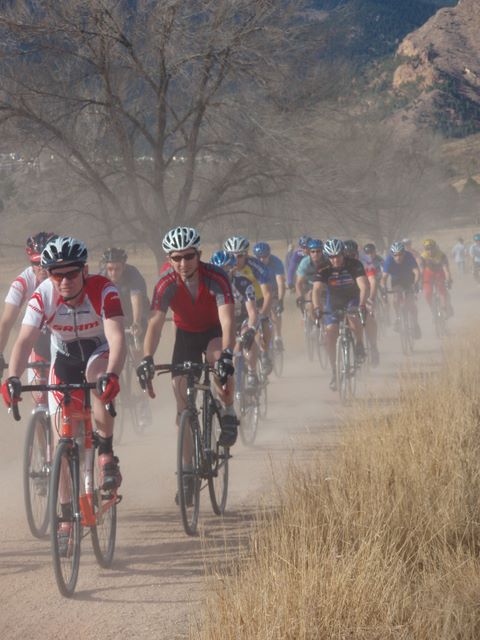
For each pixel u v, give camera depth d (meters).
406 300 23.81
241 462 12.69
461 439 10.46
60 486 7.89
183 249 9.72
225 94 32.41
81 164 32.47
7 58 31.16
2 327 9.54
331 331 17.02
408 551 7.98
